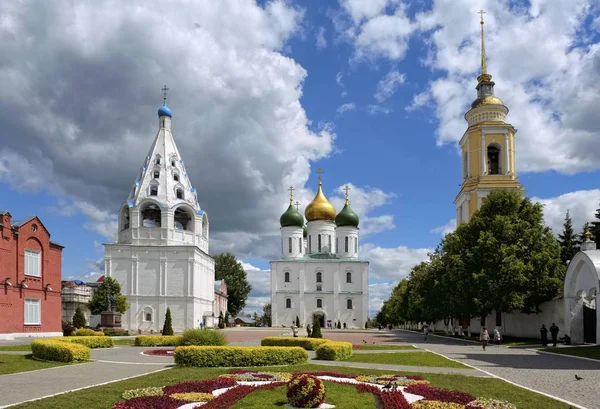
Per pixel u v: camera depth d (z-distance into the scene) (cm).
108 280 8138
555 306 5153
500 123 7400
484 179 7256
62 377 2447
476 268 5562
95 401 1803
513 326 6184
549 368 2878
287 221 13475
